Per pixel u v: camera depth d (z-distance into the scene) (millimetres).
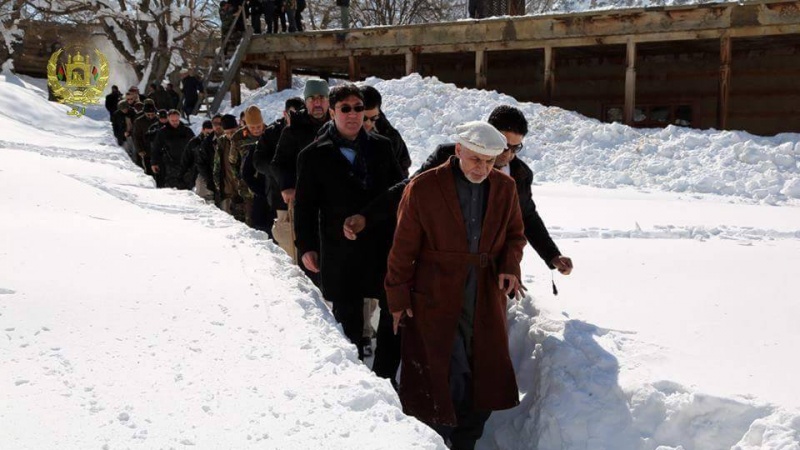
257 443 2344
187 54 29469
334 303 4559
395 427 2467
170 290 3918
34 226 5242
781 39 15273
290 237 5914
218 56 21234
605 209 9234
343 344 3268
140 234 5375
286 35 19406
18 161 8867
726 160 12031
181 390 2713
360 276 4496
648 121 18516
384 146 4594
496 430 4172
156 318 3469
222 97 20812
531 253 6375
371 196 4477
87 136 18266
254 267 4535
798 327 4195
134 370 2877
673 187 11641
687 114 18094
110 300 3676
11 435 2330
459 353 3848
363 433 2424
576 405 3561
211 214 6809
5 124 16641
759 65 17172
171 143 11086
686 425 3260
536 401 3900
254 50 20094
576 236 7383
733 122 17531
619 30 15445
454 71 20859
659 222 8141
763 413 3119
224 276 4250
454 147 3965
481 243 3729
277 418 2520
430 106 15141
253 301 3803
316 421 2496
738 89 17422
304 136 5324
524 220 4395
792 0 13906
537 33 16219
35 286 3770
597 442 3416
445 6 37531
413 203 3746
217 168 8125
